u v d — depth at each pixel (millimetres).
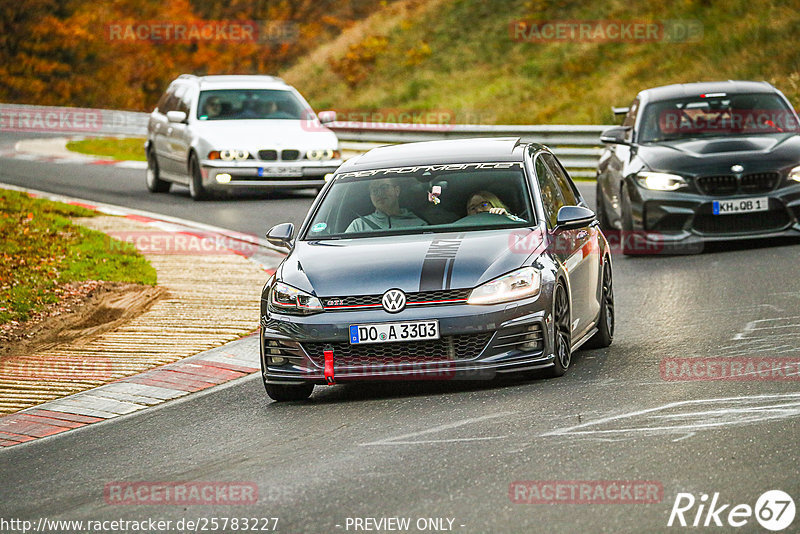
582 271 29969
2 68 180250
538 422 22844
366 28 143625
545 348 26609
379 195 30344
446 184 30250
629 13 116500
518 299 26297
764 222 46625
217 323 37969
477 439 21969
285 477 20719
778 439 20219
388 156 32250
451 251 27250
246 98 72875
